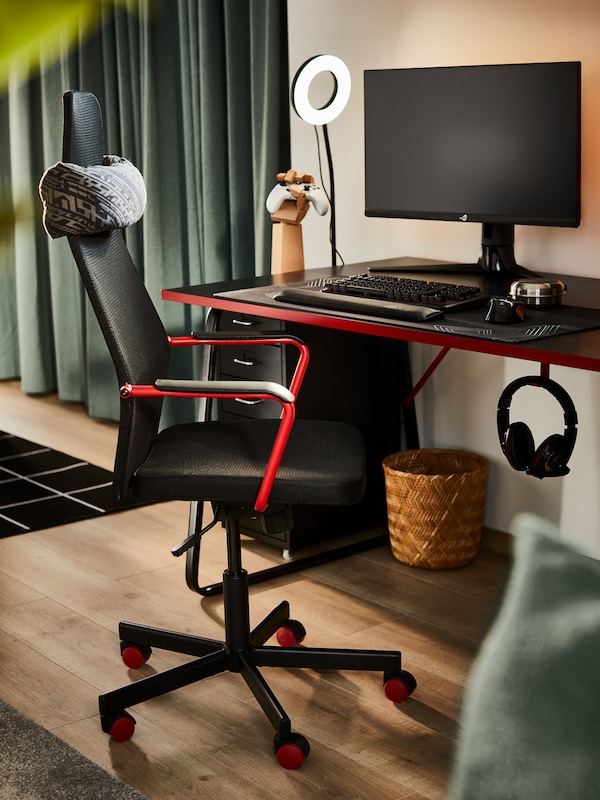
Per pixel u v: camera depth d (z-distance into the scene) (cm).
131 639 220
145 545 297
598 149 253
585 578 34
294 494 181
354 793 177
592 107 252
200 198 365
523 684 33
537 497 280
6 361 497
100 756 189
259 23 325
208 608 254
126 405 180
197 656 214
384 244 311
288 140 335
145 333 198
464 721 35
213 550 293
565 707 32
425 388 306
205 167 353
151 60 372
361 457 195
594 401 262
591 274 262
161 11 366
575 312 216
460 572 276
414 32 288
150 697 197
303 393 277
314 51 316
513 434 194
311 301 232
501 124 250
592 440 264
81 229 163
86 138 175
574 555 34
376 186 276
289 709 205
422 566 276
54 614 251
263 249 337
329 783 180
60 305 448
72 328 449
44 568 280
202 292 256
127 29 381
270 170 329
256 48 327
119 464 183
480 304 225
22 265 459
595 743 32
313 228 330
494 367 285
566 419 191
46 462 376
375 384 296
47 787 178
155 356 201
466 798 33
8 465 372
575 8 250
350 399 290
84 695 211
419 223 300
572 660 32
